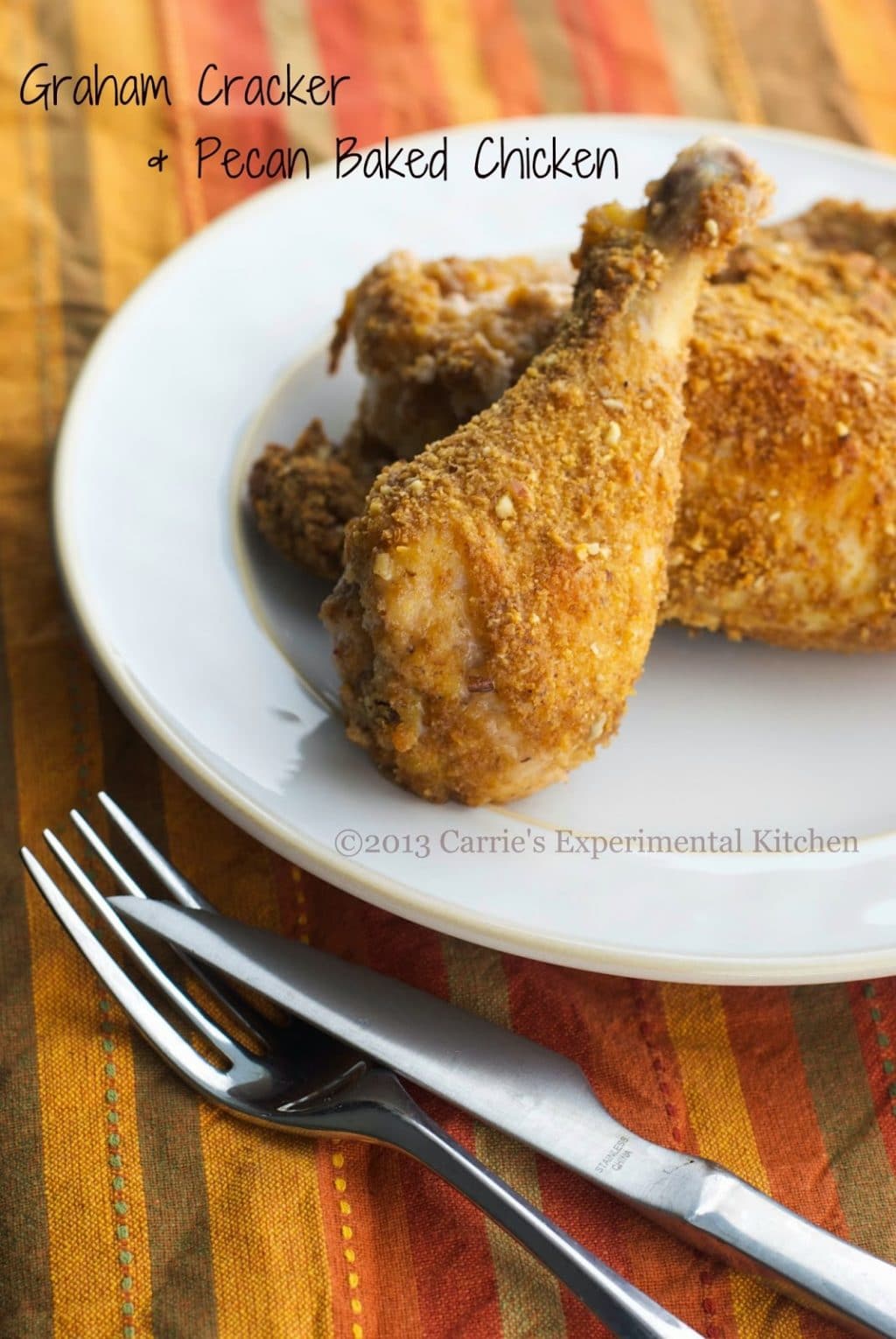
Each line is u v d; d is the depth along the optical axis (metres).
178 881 0.52
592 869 0.51
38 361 0.63
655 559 0.53
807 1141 0.50
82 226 0.67
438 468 0.52
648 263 0.54
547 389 0.53
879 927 0.51
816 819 0.54
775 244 0.60
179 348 0.61
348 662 0.52
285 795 0.52
